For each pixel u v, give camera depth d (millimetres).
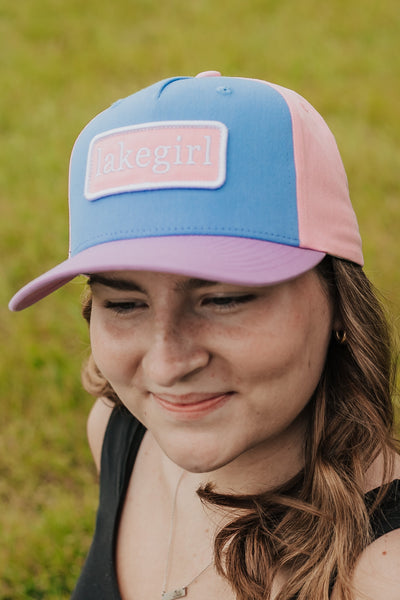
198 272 951
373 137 5285
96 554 1504
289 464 1254
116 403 1553
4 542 2637
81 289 3914
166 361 1022
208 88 1069
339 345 1236
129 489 1497
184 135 1035
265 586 1156
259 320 1017
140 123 1067
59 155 5305
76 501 2820
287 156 1046
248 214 1015
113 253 1002
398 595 1051
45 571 2545
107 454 1549
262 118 1046
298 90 6016
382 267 3875
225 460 1093
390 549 1089
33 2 8141
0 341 3621
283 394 1063
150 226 1021
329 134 1184
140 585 1405
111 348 1110
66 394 3275
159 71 6516
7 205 4777
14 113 5949
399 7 7621
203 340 1024
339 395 1241
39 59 6828
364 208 4430
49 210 4707
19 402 3236
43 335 3660
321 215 1076
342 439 1222
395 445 1299
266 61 6527
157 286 1014
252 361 1022
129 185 1038
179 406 1074
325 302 1118
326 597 1099
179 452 1099
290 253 1022
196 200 1014
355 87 6055
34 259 4230
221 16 7598
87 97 6145
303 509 1181
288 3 7855
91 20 7668
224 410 1072
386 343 1298
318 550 1147
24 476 2930
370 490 1190
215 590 1277
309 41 6934
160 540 1396
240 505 1224
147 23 7562
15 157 5305
